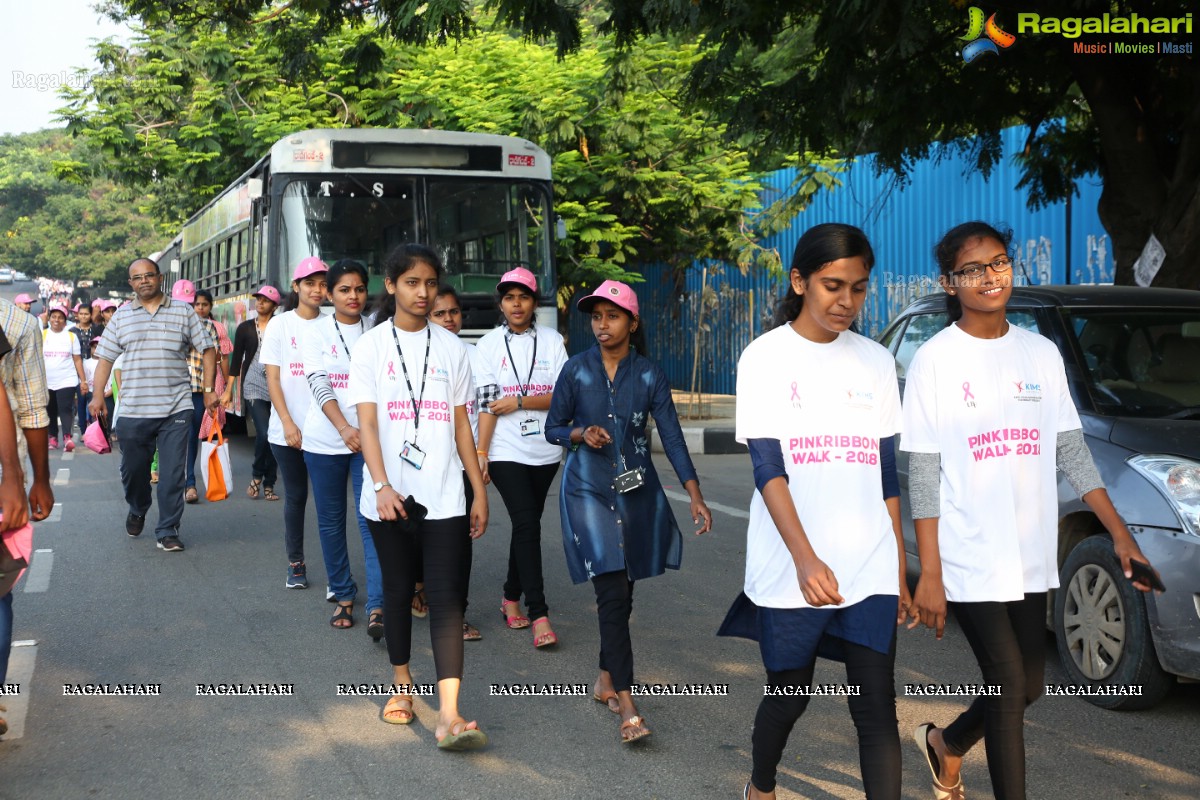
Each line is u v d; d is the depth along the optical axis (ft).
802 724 15.38
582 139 54.90
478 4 34.99
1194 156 28.96
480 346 19.54
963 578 10.98
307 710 15.99
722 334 67.05
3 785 13.33
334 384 20.49
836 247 10.25
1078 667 16.47
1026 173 38.78
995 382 11.01
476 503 15.05
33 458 14.71
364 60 38.58
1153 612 14.99
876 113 32.63
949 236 11.22
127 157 63.67
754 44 30.27
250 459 45.65
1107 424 16.72
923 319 22.22
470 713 15.89
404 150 39.63
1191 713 15.70
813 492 10.57
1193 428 16.39
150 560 26.05
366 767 13.88
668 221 58.95
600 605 15.01
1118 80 29.84
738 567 25.31
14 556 13.61
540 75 55.16
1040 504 11.08
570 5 31.35
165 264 96.27
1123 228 30.76
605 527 14.93
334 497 20.48
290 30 39.88
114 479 40.16
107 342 27.32
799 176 53.11
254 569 25.13
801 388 10.61
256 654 18.70
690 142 57.06
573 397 15.53
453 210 39.93
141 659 18.38
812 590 9.97
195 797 13.00
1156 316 18.85
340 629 20.27
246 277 45.09
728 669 17.88
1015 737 10.86
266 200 39.50
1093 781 13.28
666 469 42.37
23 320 14.48
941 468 11.17
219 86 62.80
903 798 12.97
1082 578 16.35
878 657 10.46
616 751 14.37
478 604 22.31
